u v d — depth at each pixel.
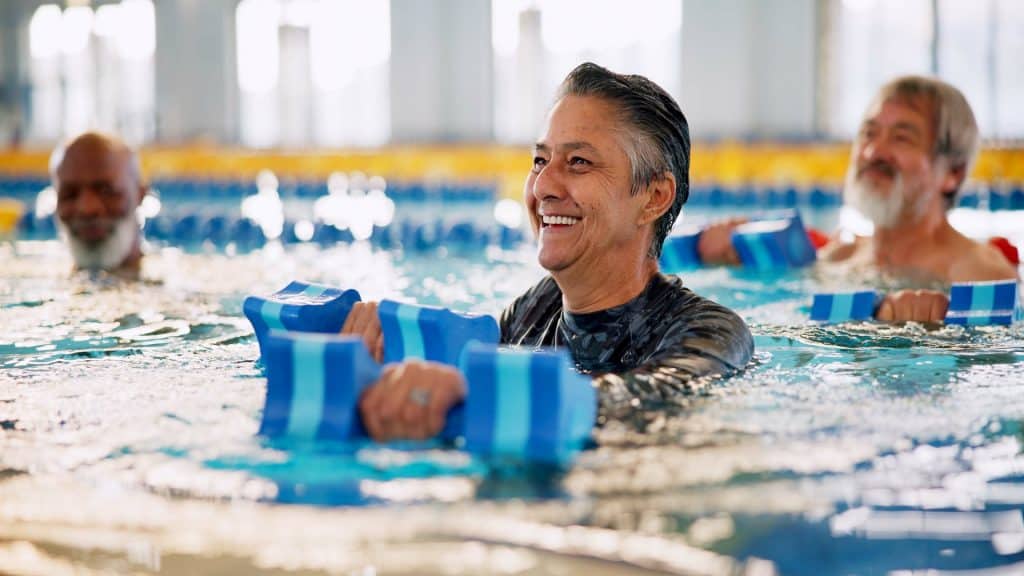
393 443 1.51
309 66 17.64
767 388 1.87
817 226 8.34
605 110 1.98
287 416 1.55
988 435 1.58
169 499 1.33
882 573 1.10
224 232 7.89
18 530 1.24
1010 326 2.69
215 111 17.59
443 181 12.17
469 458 1.46
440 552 1.16
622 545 1.17
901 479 1.38
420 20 15.79
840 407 1.74
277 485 1.37
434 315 1.78
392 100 16.05
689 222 8.52
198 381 2.02
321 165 13.65
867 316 2.84
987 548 1.16
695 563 1.13
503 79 16.22
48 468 1.46
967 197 9.99
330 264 5.25
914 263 3.89
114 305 3.28
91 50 19.11
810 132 14.09
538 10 15.99
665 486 1.35
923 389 1.89
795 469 1.42
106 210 4.21
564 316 2.16
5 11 19.55
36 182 13.53
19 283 3.89
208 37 17.50
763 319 2.88
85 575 1.13
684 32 14.23
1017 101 13.70
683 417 1.65
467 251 6.30
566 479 1.38
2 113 19.66
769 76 14.17
